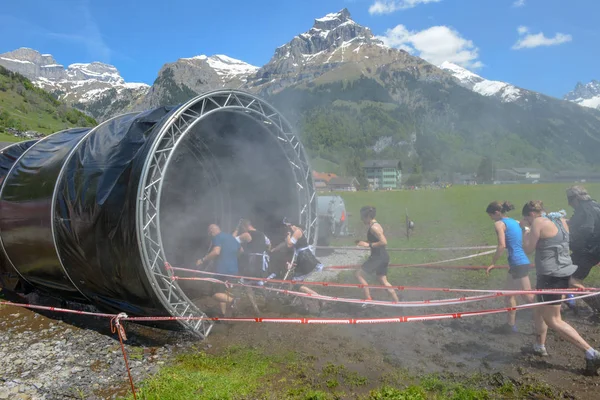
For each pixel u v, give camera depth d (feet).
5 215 26.43
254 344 20.06
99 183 21.94
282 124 30.09
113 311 23.48
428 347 19.02
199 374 16.76
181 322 20.65
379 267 23.76
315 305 25.41
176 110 21.99
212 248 24.93
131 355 19.47
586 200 21.95
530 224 17.66
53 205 23.57
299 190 31.73
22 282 28.60
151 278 19.95
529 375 15.98
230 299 24.09
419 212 91.15
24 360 19.29
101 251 21.42
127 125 23.93
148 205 20.17
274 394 15.25
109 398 15.56
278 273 27.35
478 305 24.50
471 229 59.31
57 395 15.96
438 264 35.04
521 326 21.06
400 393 14.73
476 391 14.84
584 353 17.12
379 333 20.83
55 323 24.56
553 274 16.74
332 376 16.49
